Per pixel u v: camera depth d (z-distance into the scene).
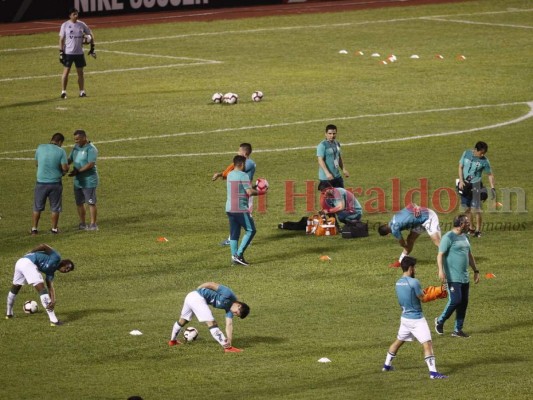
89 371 49.84
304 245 72.69
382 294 62.53
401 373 49.38
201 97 119.69
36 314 59.19
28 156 95.81
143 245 72.62
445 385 47.22
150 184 87.56
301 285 64.38
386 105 114.94
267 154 96.31
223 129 105.31
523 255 69.88
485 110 112.06
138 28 167.25
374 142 100.06
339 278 65.62
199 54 147.12
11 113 112.06
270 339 54.72
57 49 149.62
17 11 171.50
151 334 55.44
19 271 57.03
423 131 103.94
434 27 166.62
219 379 48.66
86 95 120.94
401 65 137.62
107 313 59.31
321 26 169.00
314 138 101.69
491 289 63.09
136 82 128.75
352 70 134.62
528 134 102.50
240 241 73.38
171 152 97.06
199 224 77.44
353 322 57.50
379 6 188.50
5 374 49.41
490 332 55.88
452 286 54.72
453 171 90.25
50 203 75.00
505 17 174.50
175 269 67.75
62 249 71.81
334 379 48.44
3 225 77.50
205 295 53.00
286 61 141.38
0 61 142.25
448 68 134.88
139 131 104.56
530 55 142.75
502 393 45.72
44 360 51.47
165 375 49.28
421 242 73.25
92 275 66.56
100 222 78.06
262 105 115.50
